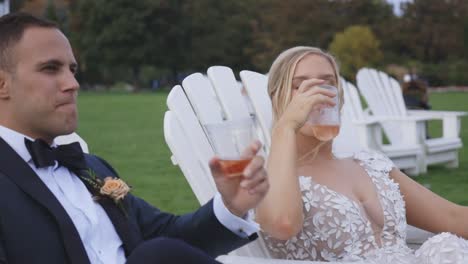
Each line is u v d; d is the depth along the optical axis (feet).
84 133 54.08
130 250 8.23
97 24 194.90
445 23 183.73
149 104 103.60
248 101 14.20
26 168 7.55
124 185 8.36
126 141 47.65
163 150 41.98
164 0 191.11
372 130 28.25
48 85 7.75
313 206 9.99
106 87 213.87
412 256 10.12
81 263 7.43
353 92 28.55
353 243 9.99
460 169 32.99
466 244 9.32
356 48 159.84
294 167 9.69
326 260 9.99
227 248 8.38
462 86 177.78
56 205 7.50
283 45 183.01
